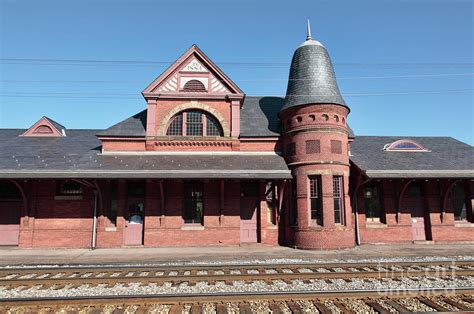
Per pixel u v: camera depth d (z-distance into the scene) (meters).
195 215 19.25
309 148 18.58
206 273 11.35
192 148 19.97
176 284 9.73
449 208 20.86
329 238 17.55
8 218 18.92
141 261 13.85
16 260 14.37
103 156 19.09
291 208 19.23
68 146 20.80
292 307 7.73
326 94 19.09
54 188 18.80
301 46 20.92
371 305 7.79
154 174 17.22
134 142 19.73
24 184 18.55
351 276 10.61
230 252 16.42
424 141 24.27
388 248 18.08
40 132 22.50
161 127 19.98
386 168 19.38
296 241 18.12
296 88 19.89
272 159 19.70
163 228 18.59
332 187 18.23
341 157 18.64
